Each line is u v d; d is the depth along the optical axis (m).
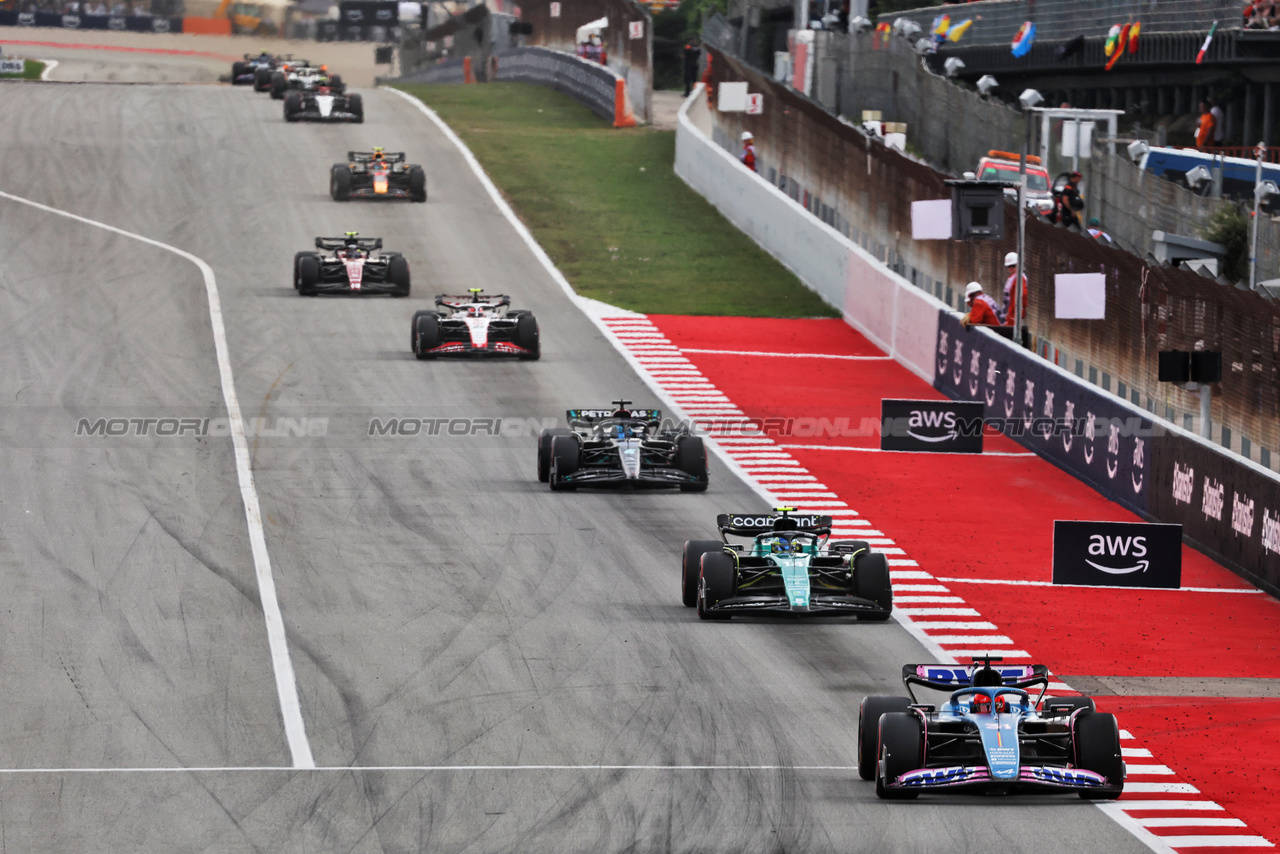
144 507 82.69
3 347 117.50
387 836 43.78
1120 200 134.50
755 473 95.81
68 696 55.91
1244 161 147.62
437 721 53.91
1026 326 115.69
